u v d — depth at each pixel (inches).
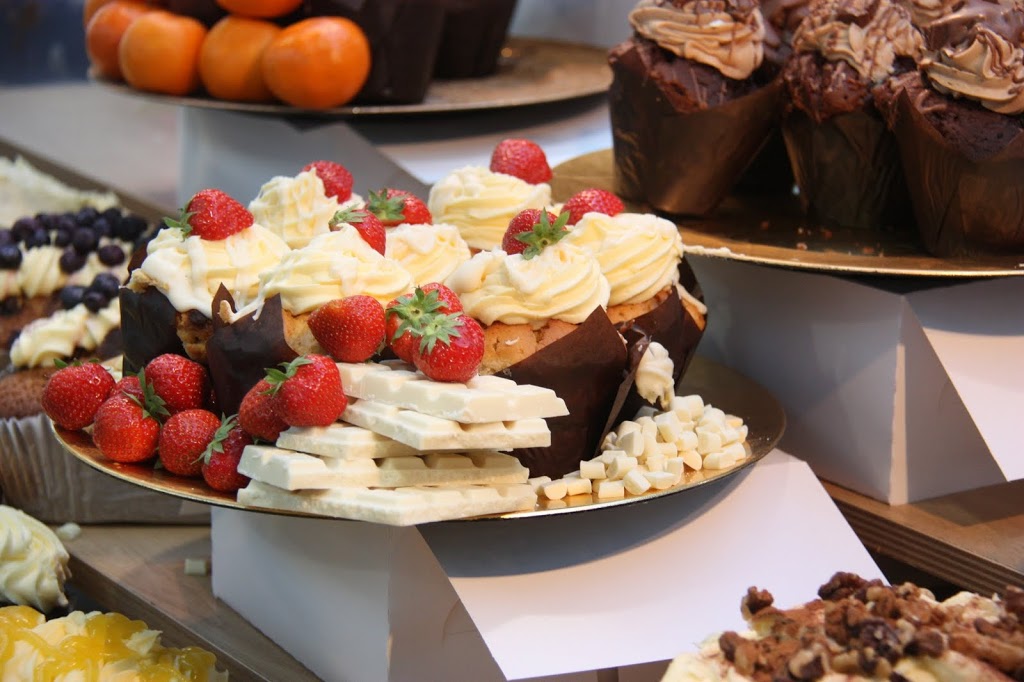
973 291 42.3
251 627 41.0
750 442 40.3
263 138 50.9
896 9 43.4
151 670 39.3
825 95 43.7
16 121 62.5
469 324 37.1
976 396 40.8
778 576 38.8
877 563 43.3
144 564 43.2
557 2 61.6
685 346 41.2
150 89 51.6
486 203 41.9
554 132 51.2
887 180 44.1
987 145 41.4
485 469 37.2
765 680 34.1
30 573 41.9
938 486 42.5
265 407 37.2
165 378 38.8
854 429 42.6
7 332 47.9
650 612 37.7
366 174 49.1
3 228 50.7
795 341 43.5
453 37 53.3
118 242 50.1
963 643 33.4
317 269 38.2
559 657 36.8
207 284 39.6
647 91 44.6
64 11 66.6
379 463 37.0
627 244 39.8
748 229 44.9
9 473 44.4
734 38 44.2
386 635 37.8
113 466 38.6
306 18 50.8
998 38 41.3
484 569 37.9
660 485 38.1
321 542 38.7
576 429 38.9
